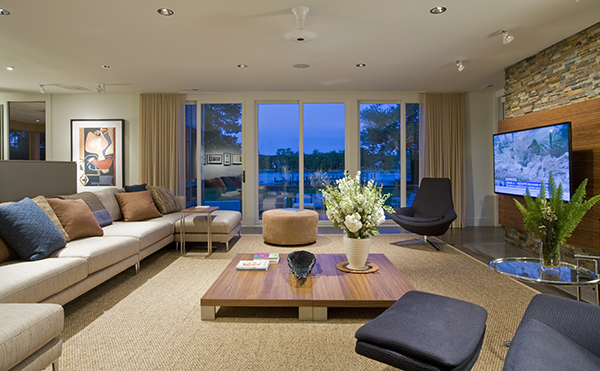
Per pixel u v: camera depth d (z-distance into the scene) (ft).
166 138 21.33
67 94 21.61
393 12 10.42
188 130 22.04
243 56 14.46
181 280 10.94
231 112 21.95
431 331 4.70
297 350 6.68
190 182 22.12
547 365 3.64
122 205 14.48
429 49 13.69
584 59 11.82
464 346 4.41
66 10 10.19
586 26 11.50
